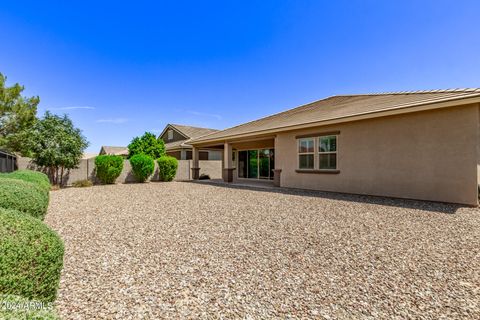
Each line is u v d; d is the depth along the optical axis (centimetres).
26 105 1756
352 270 322
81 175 1595
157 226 543
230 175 1623
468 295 261
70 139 1402
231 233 487
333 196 953
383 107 867
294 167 1224
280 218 609
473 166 719
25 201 378
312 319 223
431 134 800
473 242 424
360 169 975
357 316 227
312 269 326
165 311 234
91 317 222
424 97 835
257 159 1728
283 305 245
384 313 231
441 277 301
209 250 396
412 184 839
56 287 212
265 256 370
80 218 627
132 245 420
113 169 1605
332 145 1073
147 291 270
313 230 504
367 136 953
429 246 407
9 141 1708
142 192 1178
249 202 846
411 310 235
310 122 1071
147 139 2380
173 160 1872
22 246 188
